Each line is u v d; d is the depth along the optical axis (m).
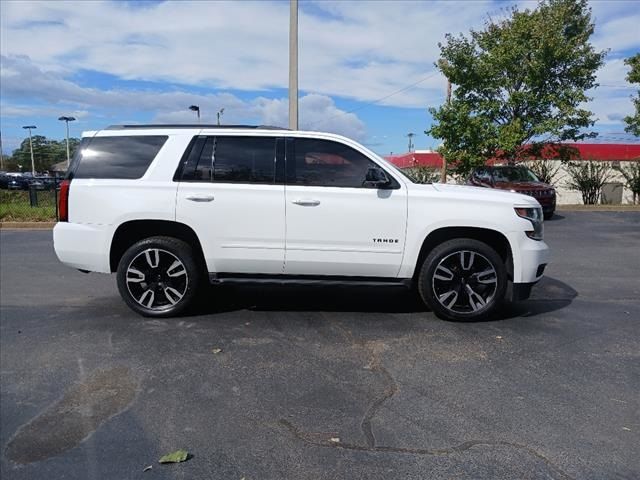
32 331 5.06
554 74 19.42
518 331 5.09
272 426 3.28
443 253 5.25
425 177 25.61
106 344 4.69
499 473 2.80
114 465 2.88
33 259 9.27
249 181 5.28
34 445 3.08
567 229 13.95
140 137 5.43
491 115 19.64
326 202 5.21
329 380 3.94
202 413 3.44
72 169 5.43
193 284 5.39
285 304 6.00
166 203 5.23
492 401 3.61
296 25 13.31
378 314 5.62
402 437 3.15
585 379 3.98
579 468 2.84
